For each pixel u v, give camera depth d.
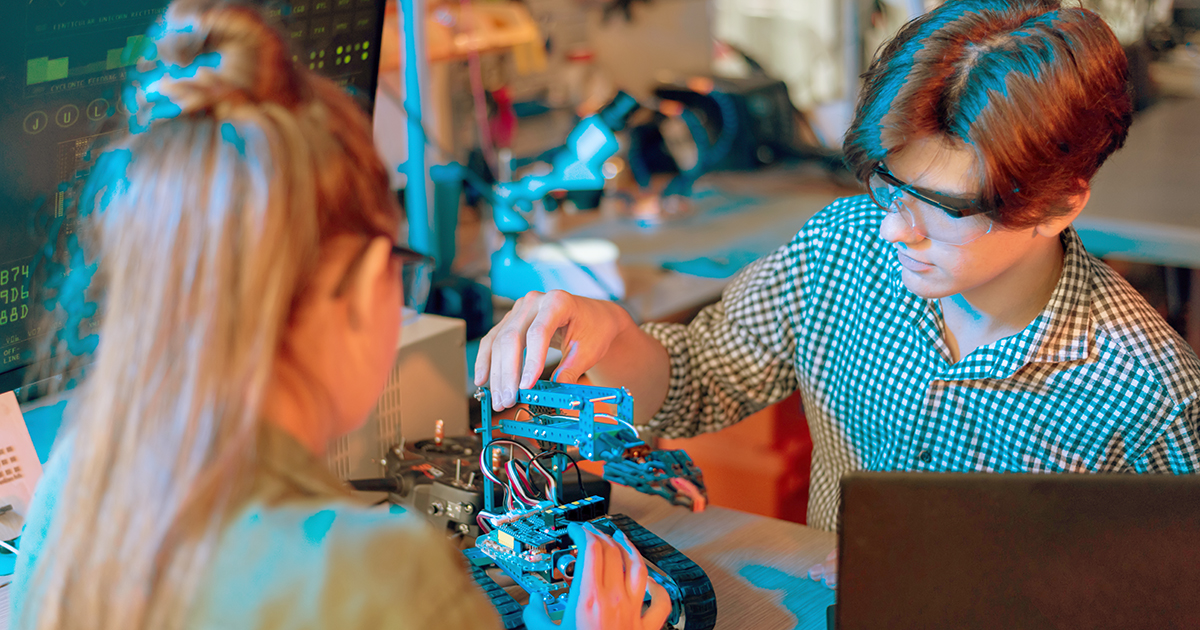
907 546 0.58
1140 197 1.91
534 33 2.08
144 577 0.44
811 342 1.18
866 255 1.11
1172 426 0.94
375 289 0.50
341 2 1.18
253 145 0.44
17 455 1.03
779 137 3.26
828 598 0.99
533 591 0.84
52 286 1.04
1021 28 0.77
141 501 0.44
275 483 0.47
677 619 0.89
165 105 0.46
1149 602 0.57
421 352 1.26
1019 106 0.72
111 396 0.44
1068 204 0.79
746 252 2.49
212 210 0.43
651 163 3.04
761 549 1.09
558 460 0.93
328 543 0.45
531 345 0.95
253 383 0.43
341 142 0.48
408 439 1.26
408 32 1.70
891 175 0.81
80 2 0.95
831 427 1.21
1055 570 0.58
